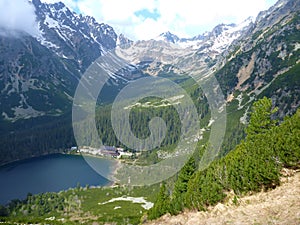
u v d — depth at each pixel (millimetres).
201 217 34406
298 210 24547
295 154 29250
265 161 30891
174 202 42750
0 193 166125
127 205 114688
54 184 175000
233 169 33344
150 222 47875
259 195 30453
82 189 156875
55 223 97188
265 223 24594
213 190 34844
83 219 112750
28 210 138500
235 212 29812
